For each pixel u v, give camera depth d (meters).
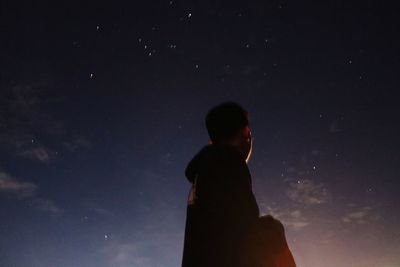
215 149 1.73
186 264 1.64
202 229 1.63
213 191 1.64
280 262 1.54
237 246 1.56
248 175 1.68
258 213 1.61
